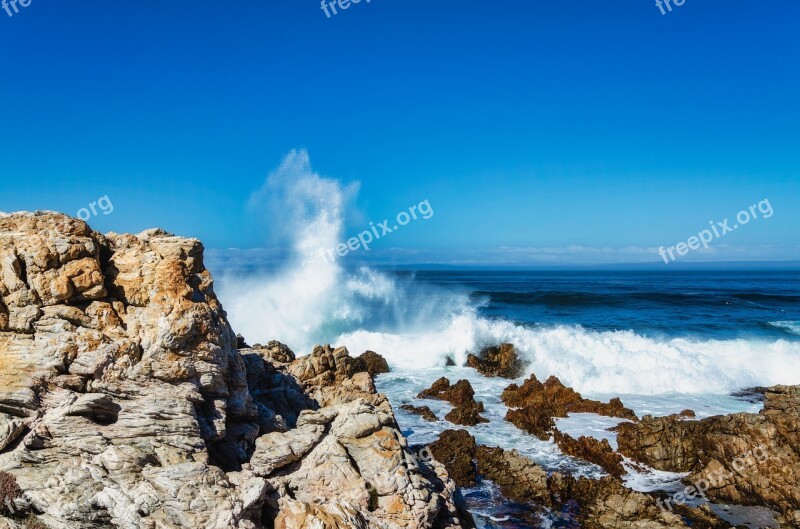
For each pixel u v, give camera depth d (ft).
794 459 69.41
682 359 128.57
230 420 51.67
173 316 46.42
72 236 47.32
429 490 49.80
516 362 127.85
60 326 43.09
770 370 128.16
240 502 39.96
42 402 40.78
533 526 64.03
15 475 38.11
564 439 86.58
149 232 58.44
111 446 40.57
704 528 64.08
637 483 75.31
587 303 250.57
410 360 139.03
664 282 480.23
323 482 47.93
